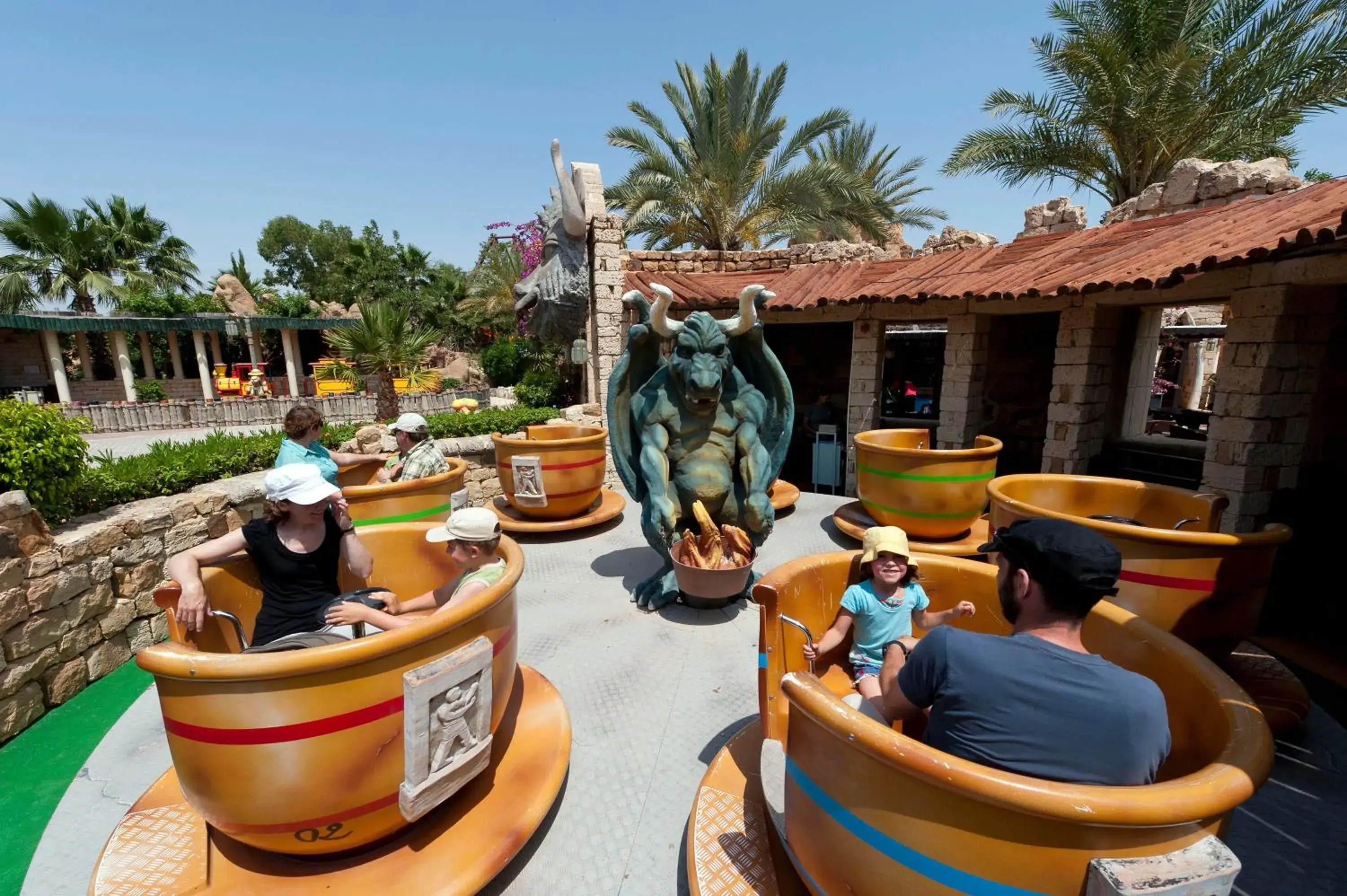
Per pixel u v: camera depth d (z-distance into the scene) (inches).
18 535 143.0
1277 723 121.6
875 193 650.8
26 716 143.6
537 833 103.4
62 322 843.4
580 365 486.0
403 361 431.8
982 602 117.4
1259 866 94.7
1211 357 625.6
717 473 185.5
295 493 105.9
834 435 373.7
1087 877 54.9
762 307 184.4
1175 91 484.1
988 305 293.4
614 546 247.1
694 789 113.0
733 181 639.8
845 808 67.6
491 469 313.1
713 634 170.6
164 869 89.6
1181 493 164.2
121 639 169.8
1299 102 470.0
